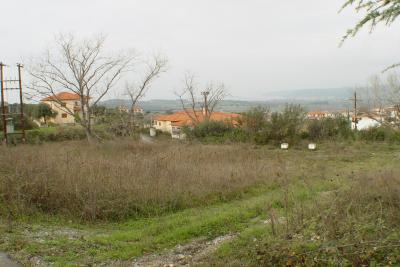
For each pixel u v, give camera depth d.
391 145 26.03
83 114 32.81
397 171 10.01
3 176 9.91
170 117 64.75
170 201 9.93
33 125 41.34
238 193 11.36
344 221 5.66
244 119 29.44
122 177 10.51
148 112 56.72
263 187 12.03
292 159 19.47
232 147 21.19
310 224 5.93
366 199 7.45
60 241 7.00
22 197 9.13
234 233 7.65
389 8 2.76
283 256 5.25
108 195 9.45
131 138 29.20
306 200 9.29
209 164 14.51
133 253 6.49
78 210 9.01
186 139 30.09
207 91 47.66
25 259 6.07
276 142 27.95
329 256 4.87
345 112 42.50
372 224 5.60
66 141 33.88
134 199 9.55
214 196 10.87
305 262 4.89
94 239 7.20
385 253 4.81
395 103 30.08
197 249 6.80
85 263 6.02
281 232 6.14
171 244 7.05
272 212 7.07
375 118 36.44
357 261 4.67
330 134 29.28
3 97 28.45
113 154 18.59
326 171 14.23
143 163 12.55
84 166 11.03
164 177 11.32
